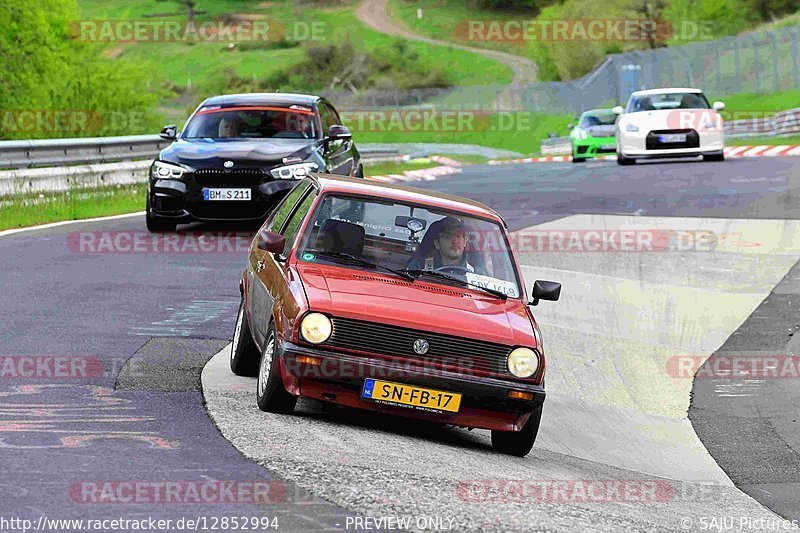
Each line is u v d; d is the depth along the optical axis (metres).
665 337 38.38
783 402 31.83
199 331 32.78
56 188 70.62
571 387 32.84
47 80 157.12
